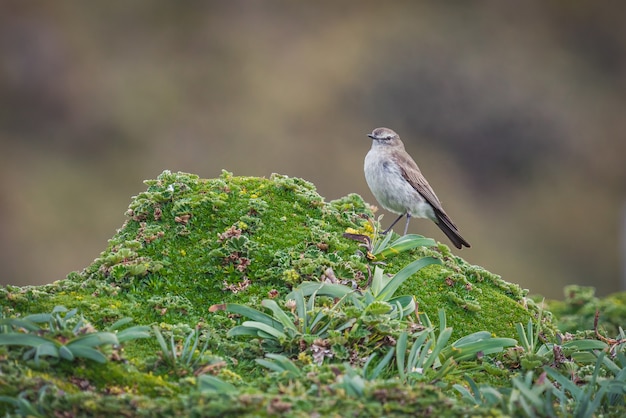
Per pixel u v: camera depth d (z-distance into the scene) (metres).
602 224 21.28
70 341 4.21
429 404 3.95
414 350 4.62
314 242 5.47
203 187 5.73
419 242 5.61
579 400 4.36
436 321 5.22
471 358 4.91
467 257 19.59
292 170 20.72
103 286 4.98
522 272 19.72
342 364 4.38
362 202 6.14
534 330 5.32
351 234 5.63
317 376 4.25
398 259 5.63
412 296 5.12
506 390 4.47
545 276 19.80
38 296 4.80
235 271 5.22
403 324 4.86
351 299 5.00
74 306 4.77
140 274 5.10
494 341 4.84
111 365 4.24
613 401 4.54
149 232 5.37
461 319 5.27
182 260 5.25
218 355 4.61
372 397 3.99
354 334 4.65
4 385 3.91
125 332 4.39
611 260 20.69
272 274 5.19
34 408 3.82
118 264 5.11
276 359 4.40
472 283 5.62
